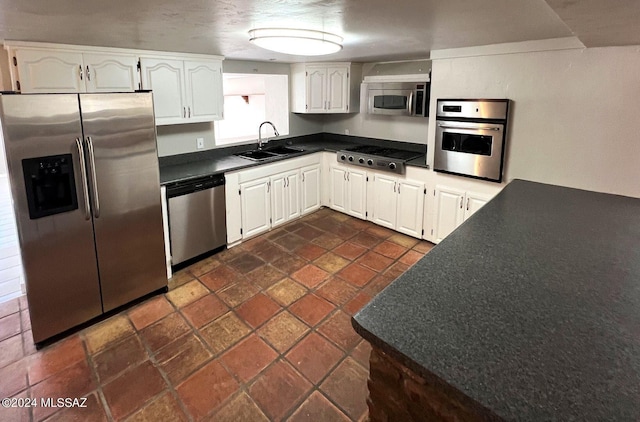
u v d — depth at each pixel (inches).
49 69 111.8
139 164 110.6
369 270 141.8
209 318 112.5
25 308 117.1
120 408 80.8
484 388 34.3
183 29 92.1
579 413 31.5
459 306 47.8
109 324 109.3
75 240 101.3
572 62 112.6
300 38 97.6
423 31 97.9
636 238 71.5
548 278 55.4
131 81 129.6
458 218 151.3
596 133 112.2
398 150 191.2
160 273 123.3
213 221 150.9
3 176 273.4
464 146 141.3
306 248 160.7
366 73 191.6
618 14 60.4
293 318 112.6
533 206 93.8
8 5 66.0
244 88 225.3
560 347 39.8
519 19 82.8
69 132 95.1
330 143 214.5
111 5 67.8
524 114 125.1
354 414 79.9
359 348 99.8
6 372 90.4
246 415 79.6
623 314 46.0
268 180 171.8
